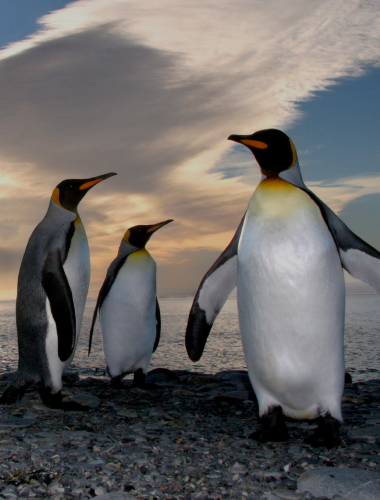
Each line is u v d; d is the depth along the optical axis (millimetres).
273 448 3391
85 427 3850
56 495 2520
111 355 6160
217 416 4543
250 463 3045
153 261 6273
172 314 33250
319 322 3322
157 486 2670
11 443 3240
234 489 2664
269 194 3529
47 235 4742
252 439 3580
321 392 3424
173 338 16484
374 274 3641
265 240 3398
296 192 3506
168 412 4656
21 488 2574
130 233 6363
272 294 3355
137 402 5203
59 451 3125
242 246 3520
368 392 6156
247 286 3463
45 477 2711
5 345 13828
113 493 2518
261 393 3596
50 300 4434
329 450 3324
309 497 2570
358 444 3451
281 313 3346
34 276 4551
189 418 4406
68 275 4730
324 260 3346
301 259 3318
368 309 33688
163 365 10602
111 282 6094
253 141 3695
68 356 4465
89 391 5906
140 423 4105
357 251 3605
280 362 3389
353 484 2660
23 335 4551
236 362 11125
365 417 4469
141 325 6098
